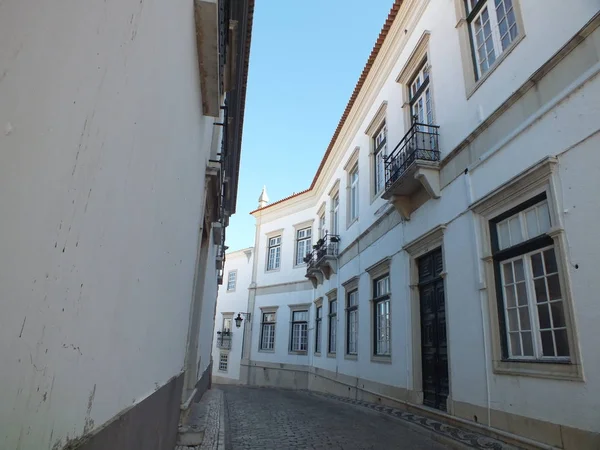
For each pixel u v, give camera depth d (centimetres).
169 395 377
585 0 482
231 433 645
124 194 175
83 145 124
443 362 746
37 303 105
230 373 2388
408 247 892
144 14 184
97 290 151
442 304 767
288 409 963
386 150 1110
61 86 107
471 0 765
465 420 627
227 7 534
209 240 778
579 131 472
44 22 97
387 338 1012
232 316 2534
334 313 1528
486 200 626
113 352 181
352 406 1012
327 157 1731
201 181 552
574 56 491
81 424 144
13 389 96
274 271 2212
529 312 536
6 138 85
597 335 427
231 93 841
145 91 197
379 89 1184
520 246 555
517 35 609
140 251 219
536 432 494
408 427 707
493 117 635
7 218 88
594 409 422
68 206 118
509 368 554
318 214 1947
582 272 449
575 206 466
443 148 786
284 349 2003
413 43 968
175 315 395
